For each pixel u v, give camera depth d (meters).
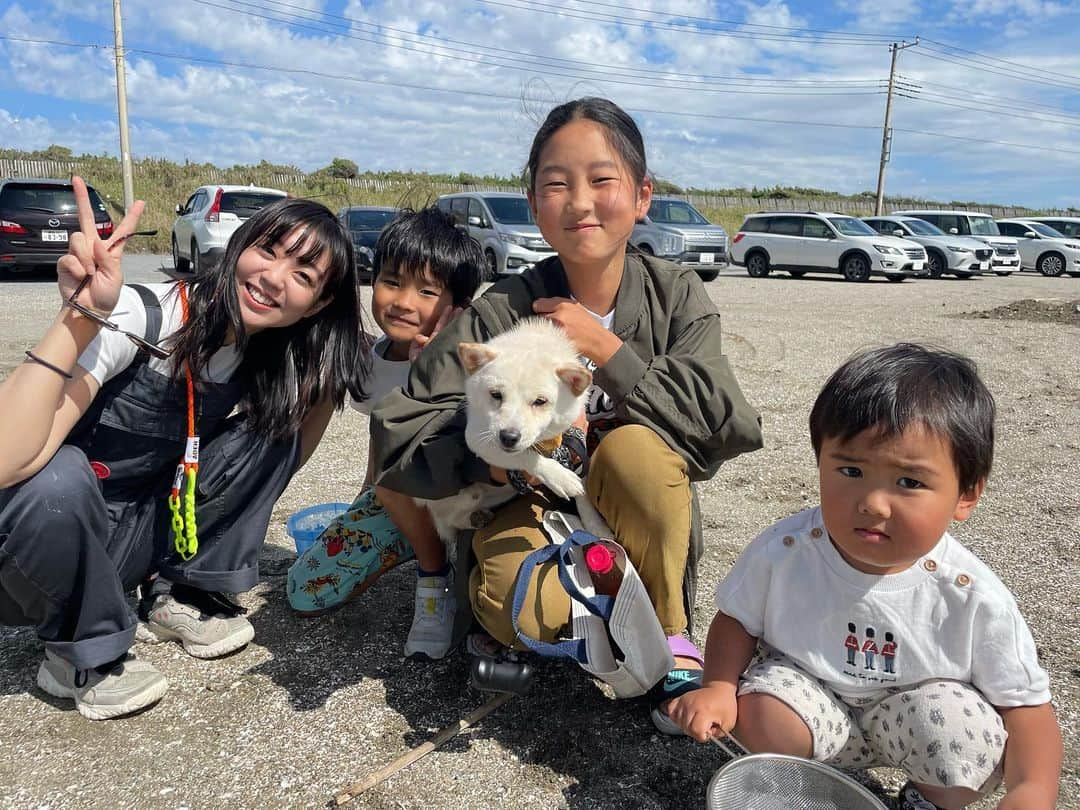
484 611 2.36
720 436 2.30
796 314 12.90
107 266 2.14
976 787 1.79
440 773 2.18
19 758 2.23
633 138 2.50
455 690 2.60
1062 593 3.24
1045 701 1.80
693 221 19.36
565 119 2.47
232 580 2.76
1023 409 6.44
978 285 20.30
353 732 2.37
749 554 2.10
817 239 21.36
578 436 2.65
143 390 2.54
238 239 2.51
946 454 1.71
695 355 2.47
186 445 2.62
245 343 2.58
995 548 3.71
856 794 1.75
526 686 2.32
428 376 2.65
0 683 2.61
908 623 1.89
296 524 3.67
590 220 2.44
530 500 2.49
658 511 2.24
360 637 2.95
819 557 1.97
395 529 3.00
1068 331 10.72
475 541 2.46
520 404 2.38
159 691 2.48
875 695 1.96
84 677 2.41
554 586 2.30
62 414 2.24
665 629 2.40
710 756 2.27
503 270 15.62
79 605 2.34
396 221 3.04
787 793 1.84
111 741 2.32
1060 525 3.99
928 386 1.72
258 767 2.21
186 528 2.62
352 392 2.90
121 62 25.22
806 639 2.00
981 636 1.82
